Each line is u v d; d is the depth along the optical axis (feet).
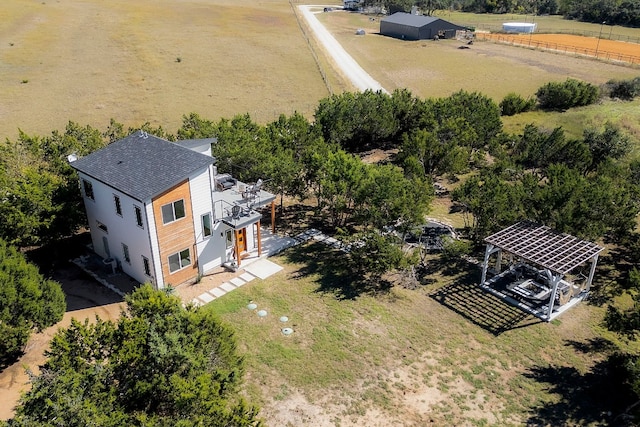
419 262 95.25
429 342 77.61
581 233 92.84
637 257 100.17
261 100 219.82
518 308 86.38
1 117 191.01
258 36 352.90
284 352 74.59
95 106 206.69
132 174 87.15
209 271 96.32
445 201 129.59
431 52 314.55
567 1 481.87
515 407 65.92
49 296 73.00
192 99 218.79
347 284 92.43
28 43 295.48
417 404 66.03
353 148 160.66
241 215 96.43
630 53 300.40
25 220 86.33
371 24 431.84
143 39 321.32
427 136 127.85
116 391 50.70
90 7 408.46
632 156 145.59
